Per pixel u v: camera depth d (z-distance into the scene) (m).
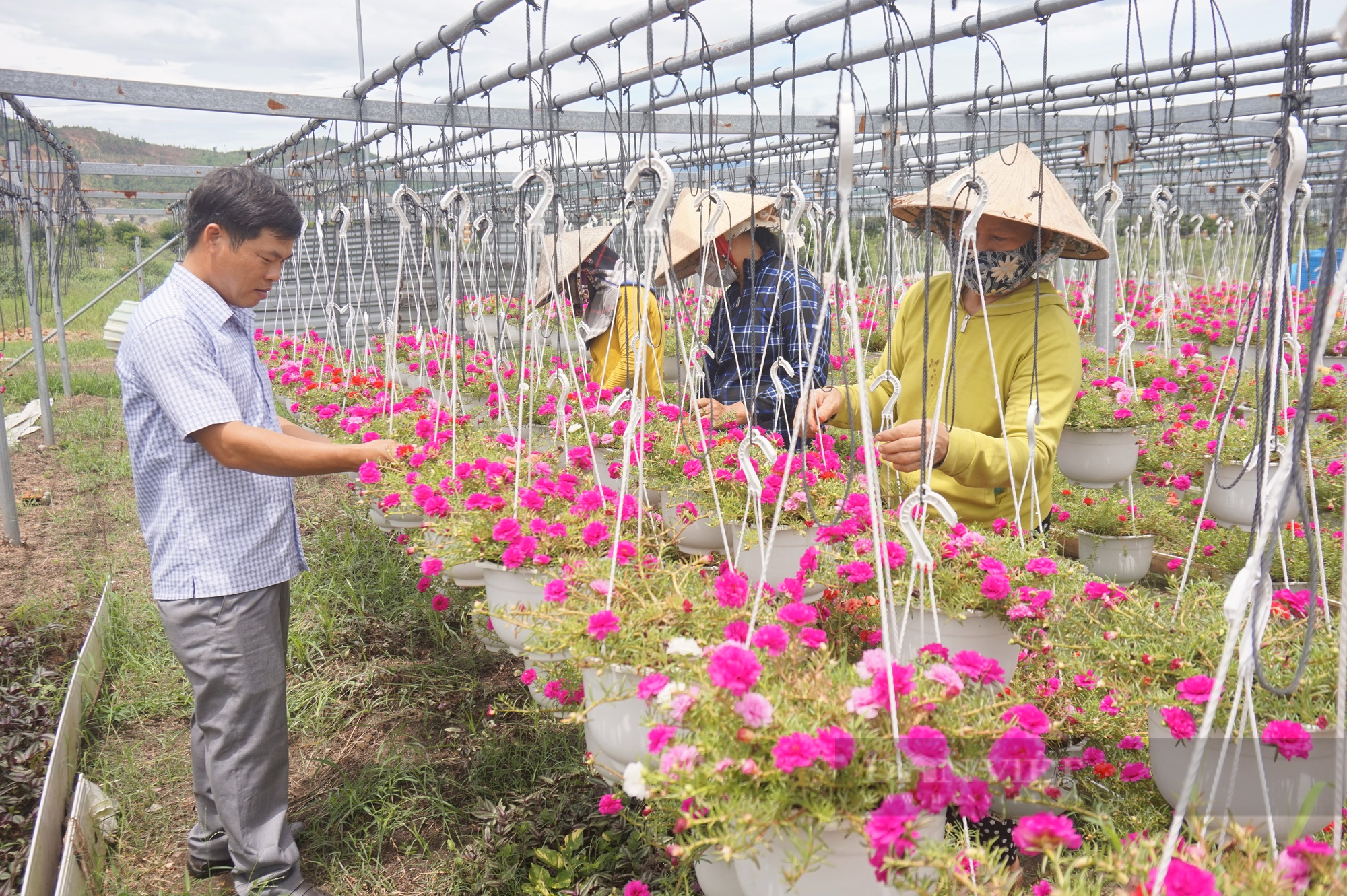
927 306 1.26
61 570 4.54
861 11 1.89
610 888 2.08
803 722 1.16
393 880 2.32
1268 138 5.55
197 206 2.02
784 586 1.66
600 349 3.74
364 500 2.91
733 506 2.10
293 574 2.23
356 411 3.45
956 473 1.96
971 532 1.75
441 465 2.56
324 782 2.75
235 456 1.98
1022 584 1.68
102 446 7.09
